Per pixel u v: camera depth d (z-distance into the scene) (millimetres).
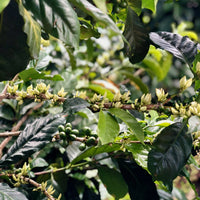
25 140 982
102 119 875
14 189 988
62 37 646
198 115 858
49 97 903
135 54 926
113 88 1841
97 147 997
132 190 1151
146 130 1028
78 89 1561
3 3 524
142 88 1603
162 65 1773
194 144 978
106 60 2314
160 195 1338
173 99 1142
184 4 2982
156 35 1075
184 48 1038
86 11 616
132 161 1187
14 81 1175
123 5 1110
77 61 2209
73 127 1470
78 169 1443
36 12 630
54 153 1494
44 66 1288
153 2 1222
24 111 1337
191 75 1252
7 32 593
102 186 1481
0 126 1352
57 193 1193
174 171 826
